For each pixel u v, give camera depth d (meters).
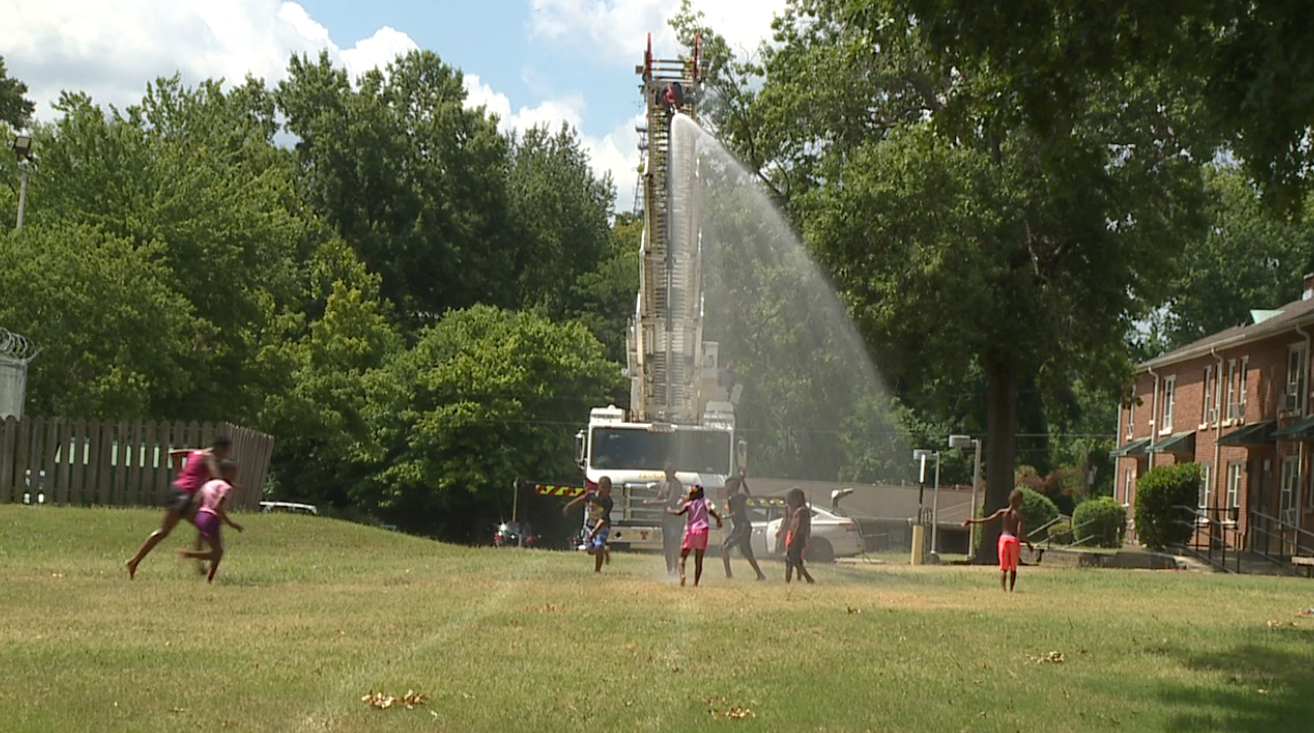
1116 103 37.41
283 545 24.59
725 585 19.67
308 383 56.47
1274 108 11.95
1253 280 70.31
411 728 7.86
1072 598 19.55
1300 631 15.00
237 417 45.69
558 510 70.31
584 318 85.00
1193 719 9.02
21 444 28.09
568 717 8.34
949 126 14.39
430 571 20.50
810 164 45.34
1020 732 8.40
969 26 12.92
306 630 12.16
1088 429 82.38
